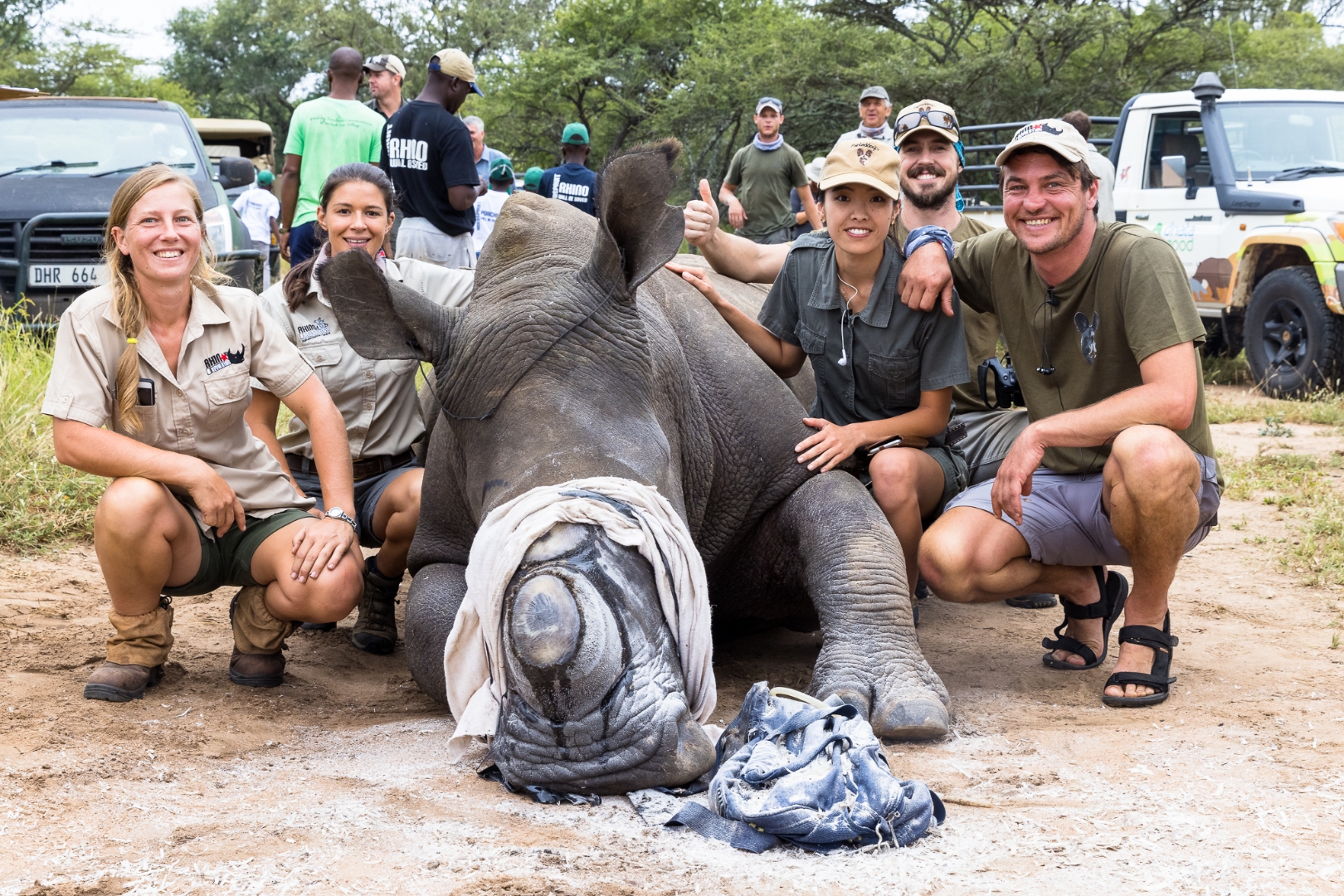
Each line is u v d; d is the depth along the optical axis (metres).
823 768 3.11
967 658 5.03
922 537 4.69
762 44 40.06
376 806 3.23
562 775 3.17
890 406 4.81
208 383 4.35
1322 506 7.74
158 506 4.14
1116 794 3.37
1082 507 4.64
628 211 3.69
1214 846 2.98
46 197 10.70
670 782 3.19
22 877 2.78
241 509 4.30
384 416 5.28
